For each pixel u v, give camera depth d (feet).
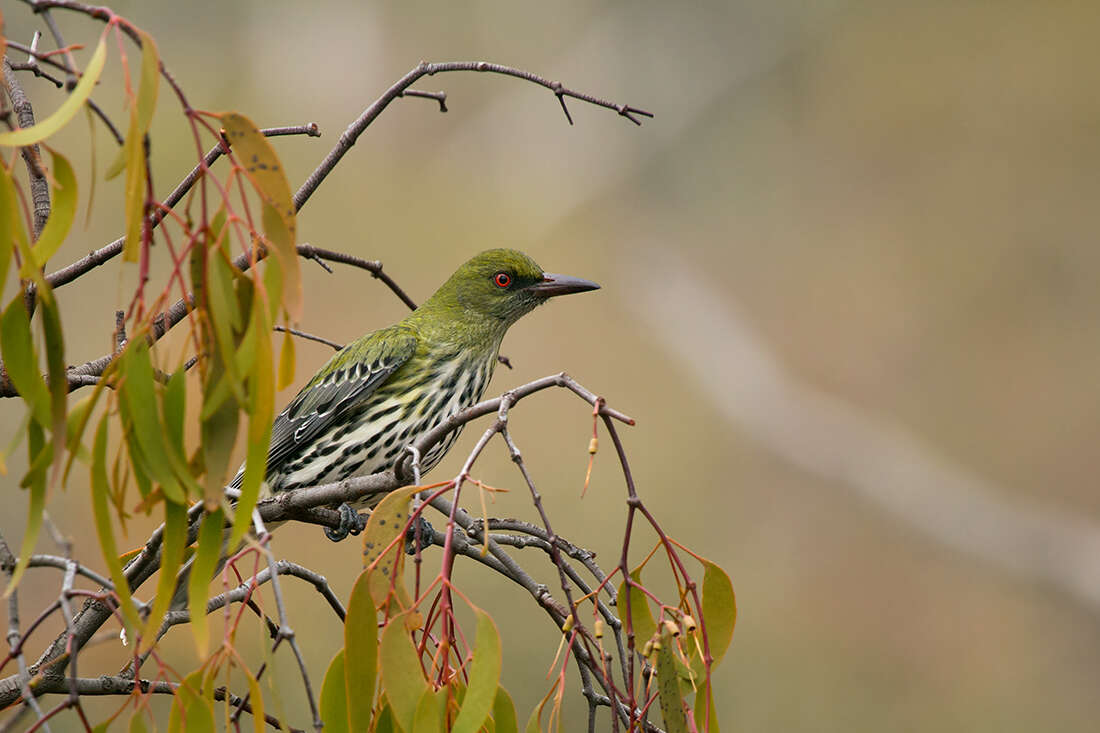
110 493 11.23
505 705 12.80
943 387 73.72
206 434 11.19
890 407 73.67
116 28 10.37
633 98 77.30
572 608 12.37
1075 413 71.61
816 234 77.46
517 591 36.65
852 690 53.31
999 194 73.97
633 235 77.36
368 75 63.46
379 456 25.64
